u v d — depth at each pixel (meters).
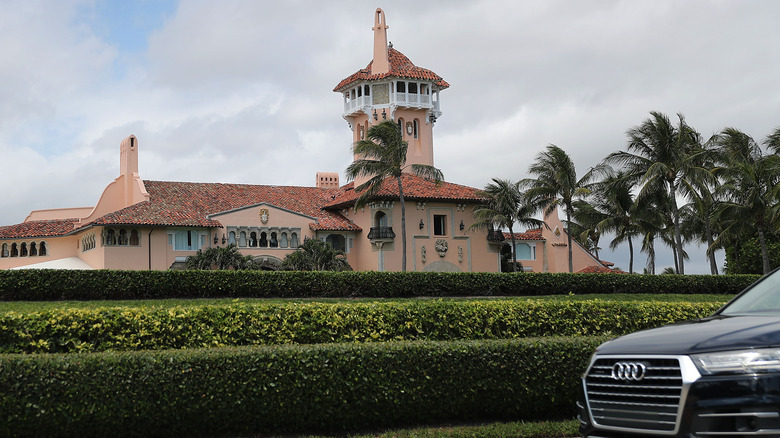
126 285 32.19
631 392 6.70
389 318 16.00
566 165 55.22
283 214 53.44
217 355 10.93
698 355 6.36
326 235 55.09
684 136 50.75
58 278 31.27
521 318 16.64
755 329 6.53
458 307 16.39
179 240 49.72
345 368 11.38
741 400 6.04
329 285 35.91
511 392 11.95
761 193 49.25
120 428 10.50
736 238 59.84
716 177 53.34
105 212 54.88
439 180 51.50
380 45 62.00
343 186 65.12
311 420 11.23
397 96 60.72
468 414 12.04
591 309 17.23
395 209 54.03
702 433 6.14
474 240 56.84
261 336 15.34
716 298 42.22
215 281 33.62
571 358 12.12
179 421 10.70
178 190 55.00
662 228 67.19
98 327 14.38
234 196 56.47
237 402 10.85
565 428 11.09
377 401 11.45
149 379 10.57
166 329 14.80
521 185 56.19
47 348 13.88
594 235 82.75
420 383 11.66
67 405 10.23
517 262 64.12
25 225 57.16
